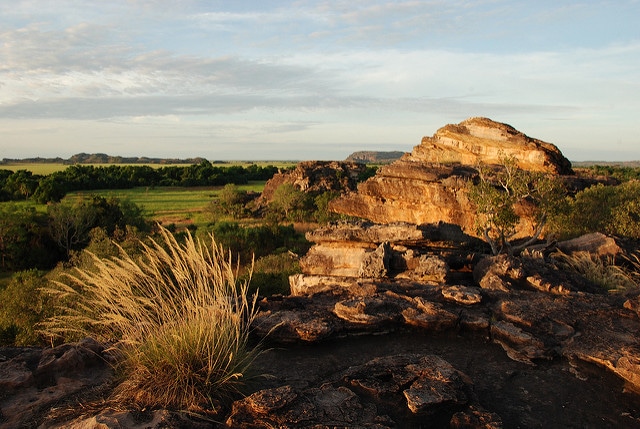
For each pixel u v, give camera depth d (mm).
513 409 5469
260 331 7449
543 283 10227
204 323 5578
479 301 8719
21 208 52938
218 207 73438
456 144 38625
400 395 5375
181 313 5910
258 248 37594
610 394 5824
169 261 5875
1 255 43844
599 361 6543
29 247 44500
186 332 5461
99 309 6484
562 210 20516
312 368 6496
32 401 5082
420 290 9625
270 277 23453
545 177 20812
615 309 8242
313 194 79062
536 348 6938
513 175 21156
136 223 52906
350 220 17516
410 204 33406
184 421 4562
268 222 52625
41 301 17016
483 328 7879
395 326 8000
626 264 16281
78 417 4652
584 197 23359
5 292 18422
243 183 140125
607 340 7055
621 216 20750
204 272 5957
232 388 5246
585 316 8000
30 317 16672
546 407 5523
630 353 6527
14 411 4859
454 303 8859
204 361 5289
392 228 15836
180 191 115125
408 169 33812
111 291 5816
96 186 114625
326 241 16906
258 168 164000
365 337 7703
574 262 15062
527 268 11188
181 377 5051
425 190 32594
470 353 7055
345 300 8594
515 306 8188
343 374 5926
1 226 43812
